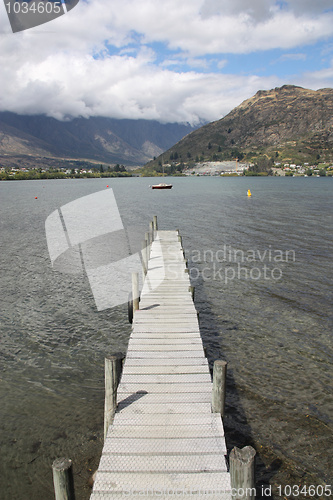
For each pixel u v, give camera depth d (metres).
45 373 9.67
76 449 6.90
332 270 18.88
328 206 50.28
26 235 30.81
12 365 10.09
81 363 10.23
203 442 5.55
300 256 21.95
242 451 4.06
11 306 14.59
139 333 9.43
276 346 11.05
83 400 8.46
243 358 10.37
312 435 7.28
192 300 11.94
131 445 5.46
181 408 6.38
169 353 8.37
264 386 8.98
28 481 6.21
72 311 14.12
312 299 14.85
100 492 4.70
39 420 7.73
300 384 9.07
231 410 8.05
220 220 37.59
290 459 6.68
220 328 12.35
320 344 11.13
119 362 6.26
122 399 6.64
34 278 18.47
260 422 7.66
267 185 120.69
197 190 94.50
